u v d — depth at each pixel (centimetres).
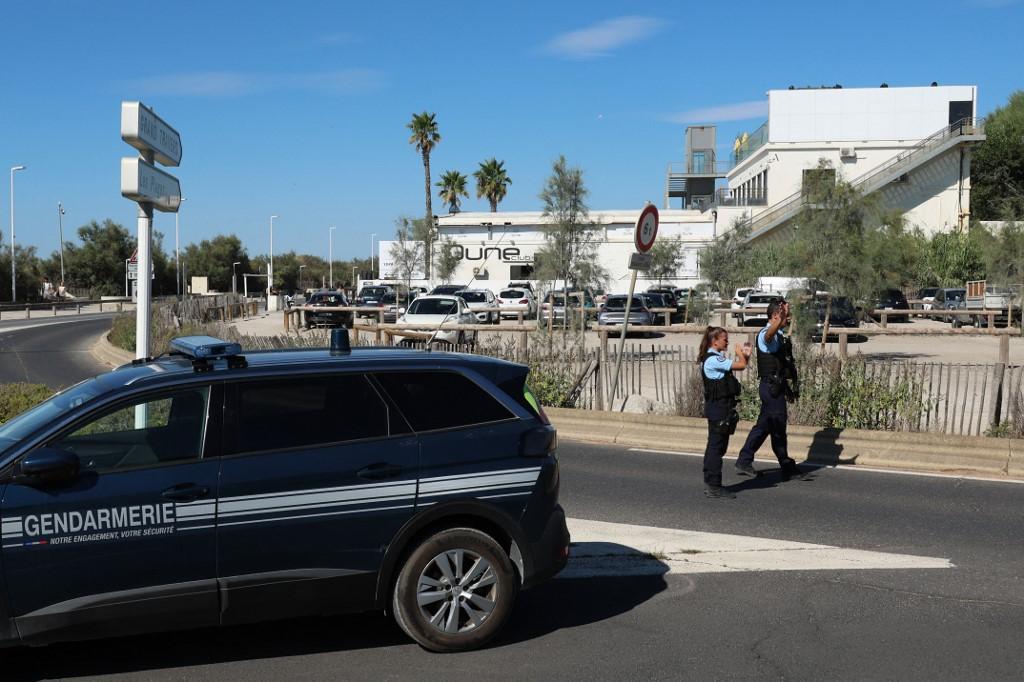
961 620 591
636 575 684
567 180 3575
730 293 4009
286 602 503
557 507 564
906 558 725
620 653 536
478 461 537
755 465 1115
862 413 1241
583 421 1303
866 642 553
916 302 4253
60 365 2370
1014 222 3014
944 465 1084
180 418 500
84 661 520
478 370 559
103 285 7856
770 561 717
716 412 921
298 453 508
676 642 553
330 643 548
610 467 1091
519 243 5797
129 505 476
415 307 2788
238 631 567
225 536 491
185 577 486
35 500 463
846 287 2267
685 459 1142
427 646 528
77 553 468
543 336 1563
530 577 549
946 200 5559
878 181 5472
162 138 868
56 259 7850
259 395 513
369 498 514
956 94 5594
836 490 966
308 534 504
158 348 2131
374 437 523
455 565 532
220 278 9869
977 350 2625
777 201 5725
